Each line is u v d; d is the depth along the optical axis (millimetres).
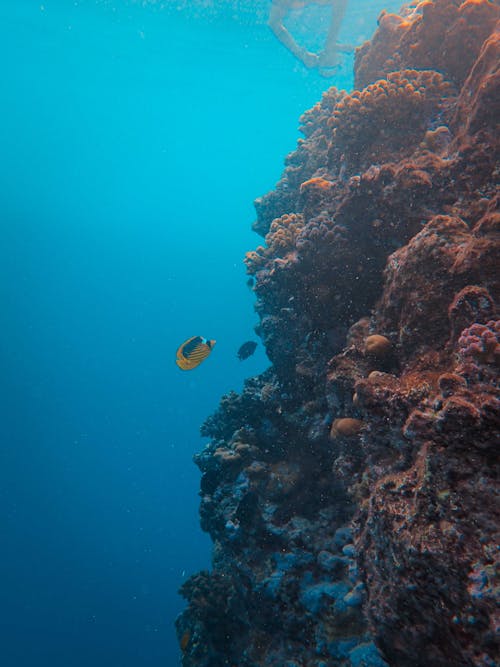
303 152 8570
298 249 4863
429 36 5574
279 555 4957
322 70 14070
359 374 3627
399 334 3332
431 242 3068
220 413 7707
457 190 3840
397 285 3320
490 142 3709
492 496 1932
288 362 5859
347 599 3904
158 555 35406
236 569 5309
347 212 4531
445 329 2943
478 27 4996
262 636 5219
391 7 11625
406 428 2414
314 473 5426
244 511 5340
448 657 2086
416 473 2342
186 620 6566
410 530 2150
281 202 8375
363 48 7320
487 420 1956
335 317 4785
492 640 1753
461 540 1920
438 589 1976
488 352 2285
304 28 12445
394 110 4949
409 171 4008
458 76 5277
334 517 5035
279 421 5926
